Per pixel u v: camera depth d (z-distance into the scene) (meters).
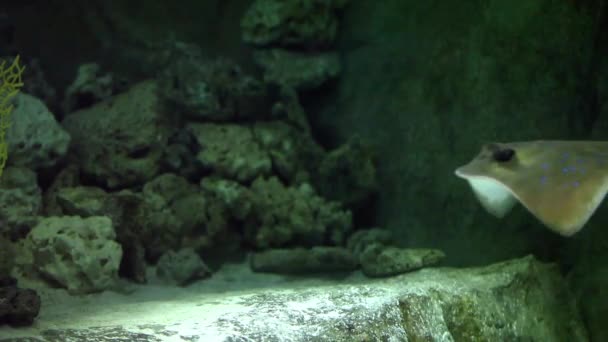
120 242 2.73
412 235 3.03
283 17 3.26
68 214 2.76
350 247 3.06
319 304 2.22
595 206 1.93
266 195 3.08
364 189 3.15
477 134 2.88
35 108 2.83
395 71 3.16
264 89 3.32
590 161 1.99
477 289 2.44
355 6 3.32
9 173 2.69
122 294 2.57
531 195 1.97
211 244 2.99
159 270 2.78
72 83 3.34
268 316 2.13
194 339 1.98
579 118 2.64
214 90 3.19
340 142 3.30
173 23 3.45
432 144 3.01
